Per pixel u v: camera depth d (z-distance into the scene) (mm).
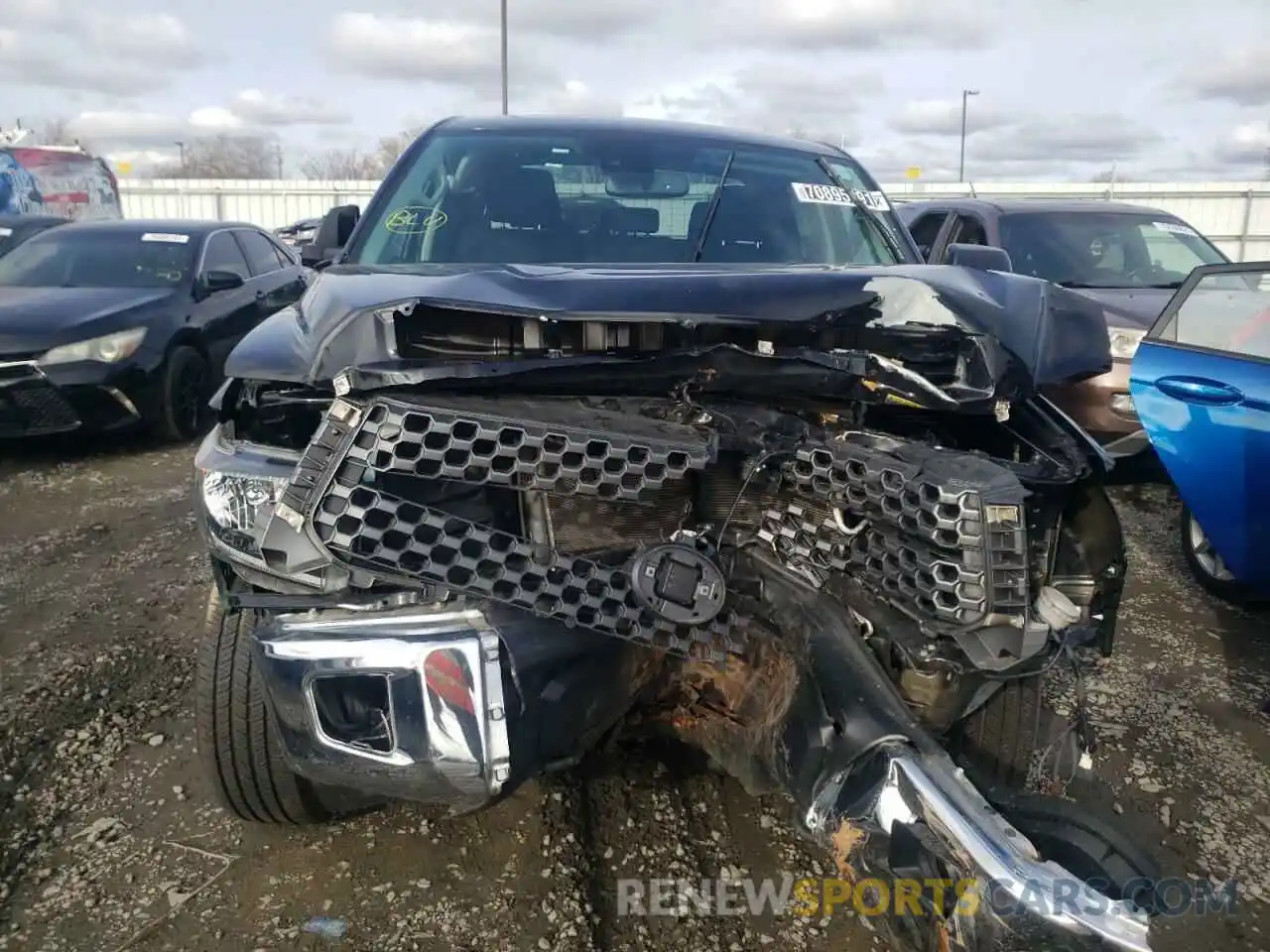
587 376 2088
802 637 2166
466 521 2051
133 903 2516
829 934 2451
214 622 2574
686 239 3375
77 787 2992
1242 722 3518
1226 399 4004
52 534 5254
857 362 2252
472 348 2150
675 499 2297
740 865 2688
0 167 15805
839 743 2010
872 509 2154
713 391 2240
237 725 2529
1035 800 2070
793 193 3662
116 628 4090
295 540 2107
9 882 2586
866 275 2357
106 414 6645
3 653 3852
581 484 1994
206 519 2285
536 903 2518
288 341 2348
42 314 6652
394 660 2045
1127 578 4879
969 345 2328
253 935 2410
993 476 2072
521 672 2072
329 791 2695
